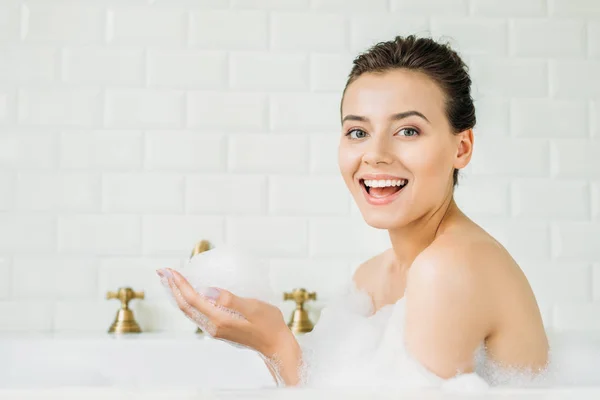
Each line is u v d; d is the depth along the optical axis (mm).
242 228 1759
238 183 1766
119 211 1749
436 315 822
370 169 940
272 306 913
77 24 1771
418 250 1032
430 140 928
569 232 1805
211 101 1776
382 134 931
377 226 966
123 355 1488
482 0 1825
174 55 1778
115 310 1733
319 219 1771
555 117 1818
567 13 1843
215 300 877
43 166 1745
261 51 1791
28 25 1761
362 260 1763
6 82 1752
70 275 1732
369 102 938
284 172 1774
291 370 915
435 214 982
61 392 682
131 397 683
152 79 1772
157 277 1742
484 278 844
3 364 1467
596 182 1812
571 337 1552
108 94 1764
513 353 890
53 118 1753
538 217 1806
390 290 1159
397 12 1812
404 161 929
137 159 1759
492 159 1809
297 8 1803
